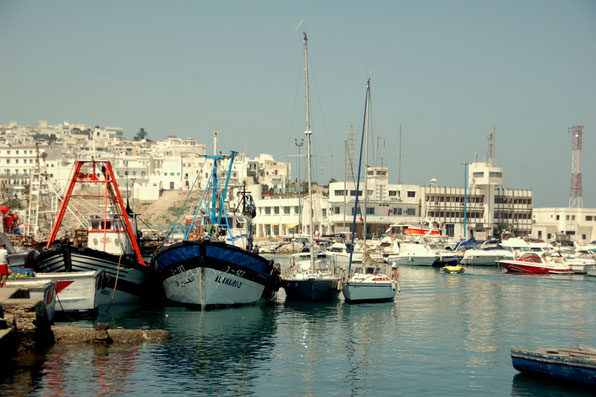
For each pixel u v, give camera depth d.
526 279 70.62
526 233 163.00
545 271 77.94
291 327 37.34
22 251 48.19
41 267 39.25
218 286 40.44
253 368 27.84
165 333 32.53
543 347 33.00
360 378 26.72
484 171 154.62
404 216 142.88
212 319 38.72
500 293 56.44
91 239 44.41
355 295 47.00
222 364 28.30
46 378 24.92
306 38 47.66
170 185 196.38
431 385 25.81
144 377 25.83
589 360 24.52
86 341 30.23
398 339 34.53
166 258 40.25
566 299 52.41
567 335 36.34
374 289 47.62
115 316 38.72
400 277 72.38
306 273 48.50
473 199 154.62
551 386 25.59
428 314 43.22
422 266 88.19
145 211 178.88
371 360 29.72
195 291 40.22
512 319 41.69
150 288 43.72
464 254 92.81
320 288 46.66
